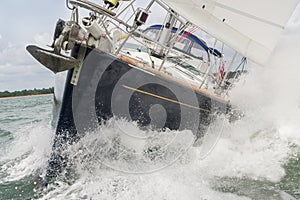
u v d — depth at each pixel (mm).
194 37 5465
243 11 3768
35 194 3193
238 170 3783
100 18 3301
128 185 3250
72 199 3041
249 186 3348
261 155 4262
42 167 3725
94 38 3098
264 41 4004
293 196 3086
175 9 3363
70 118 3320
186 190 3199
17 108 15258
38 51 2766
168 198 3021
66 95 3227
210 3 3559
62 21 2973
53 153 3451
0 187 3346
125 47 4871
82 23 3055
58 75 4012
